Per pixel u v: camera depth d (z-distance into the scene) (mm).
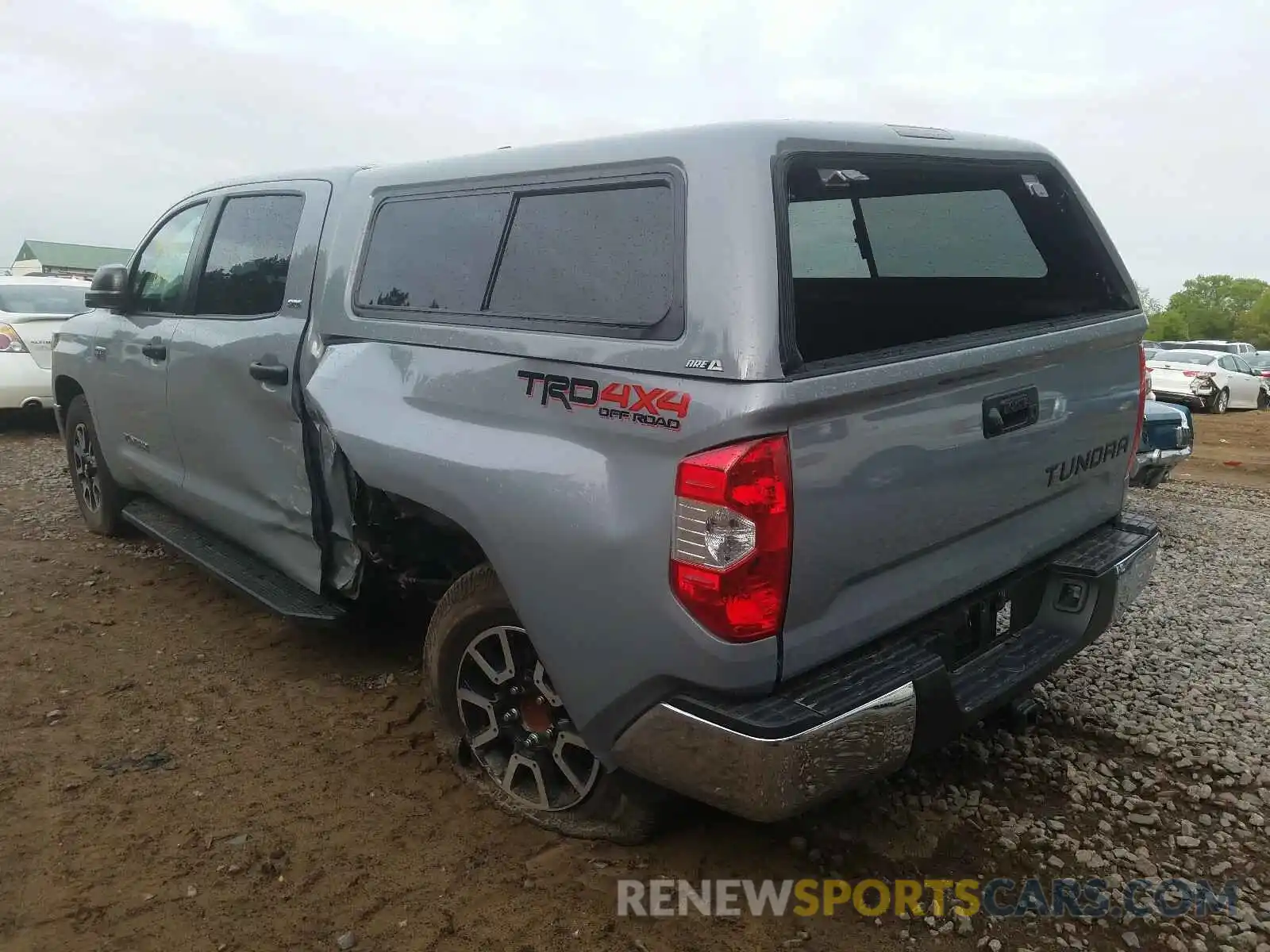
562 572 2439
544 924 2525
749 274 2168
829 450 2201
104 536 5848
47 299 10500
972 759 3418
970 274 3400
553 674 2549
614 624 2354
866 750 2266
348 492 3461
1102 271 3273
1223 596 5500
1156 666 4312
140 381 4715
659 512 2234
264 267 3924
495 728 2973
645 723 2371
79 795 3094
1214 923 2590
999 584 2877
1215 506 9055
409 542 3385
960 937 2521
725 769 2223
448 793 3141
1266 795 3195
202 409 4199
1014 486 2771
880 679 2338
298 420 3619
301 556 3793
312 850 2832
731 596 2139
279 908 2576
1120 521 3475
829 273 2900
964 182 3008
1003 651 2934
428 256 3129
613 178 2549
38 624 4488
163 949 2420
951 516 2551
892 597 2469
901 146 2672
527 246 2764
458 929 2508
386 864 2770
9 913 2531
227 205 4316
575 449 2441
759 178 2248
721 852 2836
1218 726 3703
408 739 3490
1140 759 3455
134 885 2658
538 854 2820
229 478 4152
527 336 2631
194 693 3844
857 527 2289
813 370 2174
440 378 2871
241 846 2840
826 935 2516
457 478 2686
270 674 4027
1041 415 2809
